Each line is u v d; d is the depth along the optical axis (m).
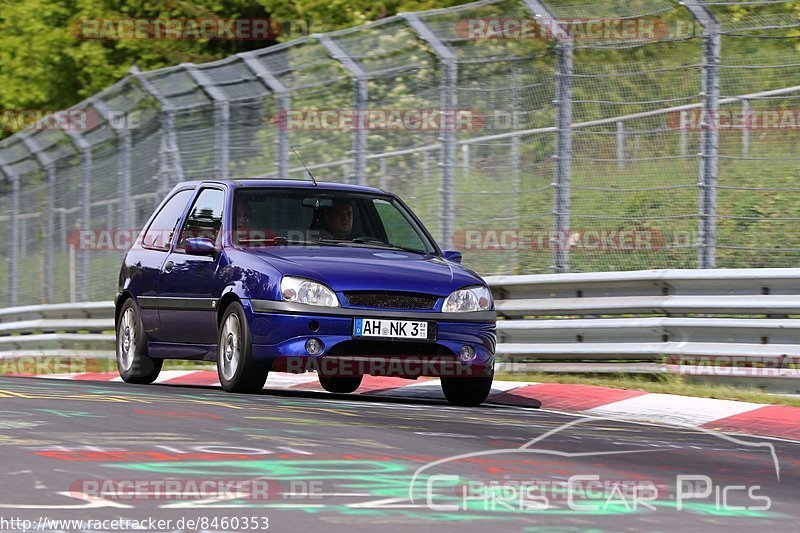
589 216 37.19
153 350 33.78
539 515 15.44
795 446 23.61
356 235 31.88
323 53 43.25
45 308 52.88
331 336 28.19
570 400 31.09
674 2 35.75
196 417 23.27
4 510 15.12
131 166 50.00
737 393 31.06
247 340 28.89
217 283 30.45
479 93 39.56
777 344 32.16
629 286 35.16
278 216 31.47
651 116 37.75
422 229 32.78
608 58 38.38
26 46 84.44
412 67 40.78
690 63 37.44
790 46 36.50
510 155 39.75
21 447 19.53
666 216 35.91
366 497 16.17
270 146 44.25
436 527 14.63
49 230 56.19
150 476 17.25
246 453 19.20
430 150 42.47
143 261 34.50
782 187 37.19
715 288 33.59
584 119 38.88
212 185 32.94
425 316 28.70
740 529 15.16
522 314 37.69
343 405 27.25
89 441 20.17
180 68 47.00
